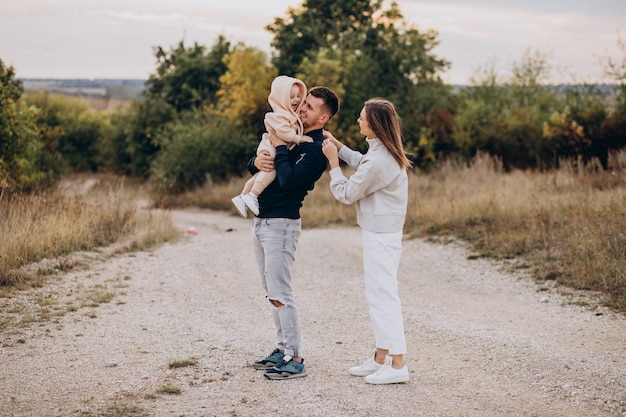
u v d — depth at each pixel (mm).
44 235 10383
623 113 21281
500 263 10594
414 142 25297
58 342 6121
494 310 8055
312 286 9727
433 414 4496
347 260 11938
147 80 41125
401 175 5090
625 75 21281
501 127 24359
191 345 6219
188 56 39125
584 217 11594
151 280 9469
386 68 31453
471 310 8070
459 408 4617
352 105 28062
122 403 4602
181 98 38406
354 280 10188
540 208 12594
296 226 5172
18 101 15820
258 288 9359
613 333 6762
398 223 5148
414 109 29906
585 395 4875
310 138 5074
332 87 27500
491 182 17688
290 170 4922
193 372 5355
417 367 5637
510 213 13320
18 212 10992
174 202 25578
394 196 5090
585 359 5773
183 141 28828
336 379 5230
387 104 5035
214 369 5453
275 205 5082
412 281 10055
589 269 8977
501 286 9352
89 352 5852
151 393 4816
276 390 4938
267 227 5105
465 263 10969
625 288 8156
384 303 5129
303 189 5145
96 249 11336
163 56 40969
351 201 5098
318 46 32719
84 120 48188
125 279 9344
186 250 12586
